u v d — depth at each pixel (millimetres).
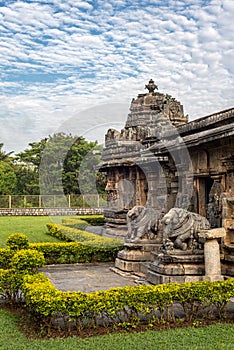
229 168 10273
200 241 10172
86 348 6117
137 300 7312
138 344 6266
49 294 7180
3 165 44219
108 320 7516
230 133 9242
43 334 6887
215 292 7570
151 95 16188
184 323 7422
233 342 6324
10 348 6180
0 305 9031
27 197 39906
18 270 8945
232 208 10266
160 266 10047
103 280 11641
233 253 9969
